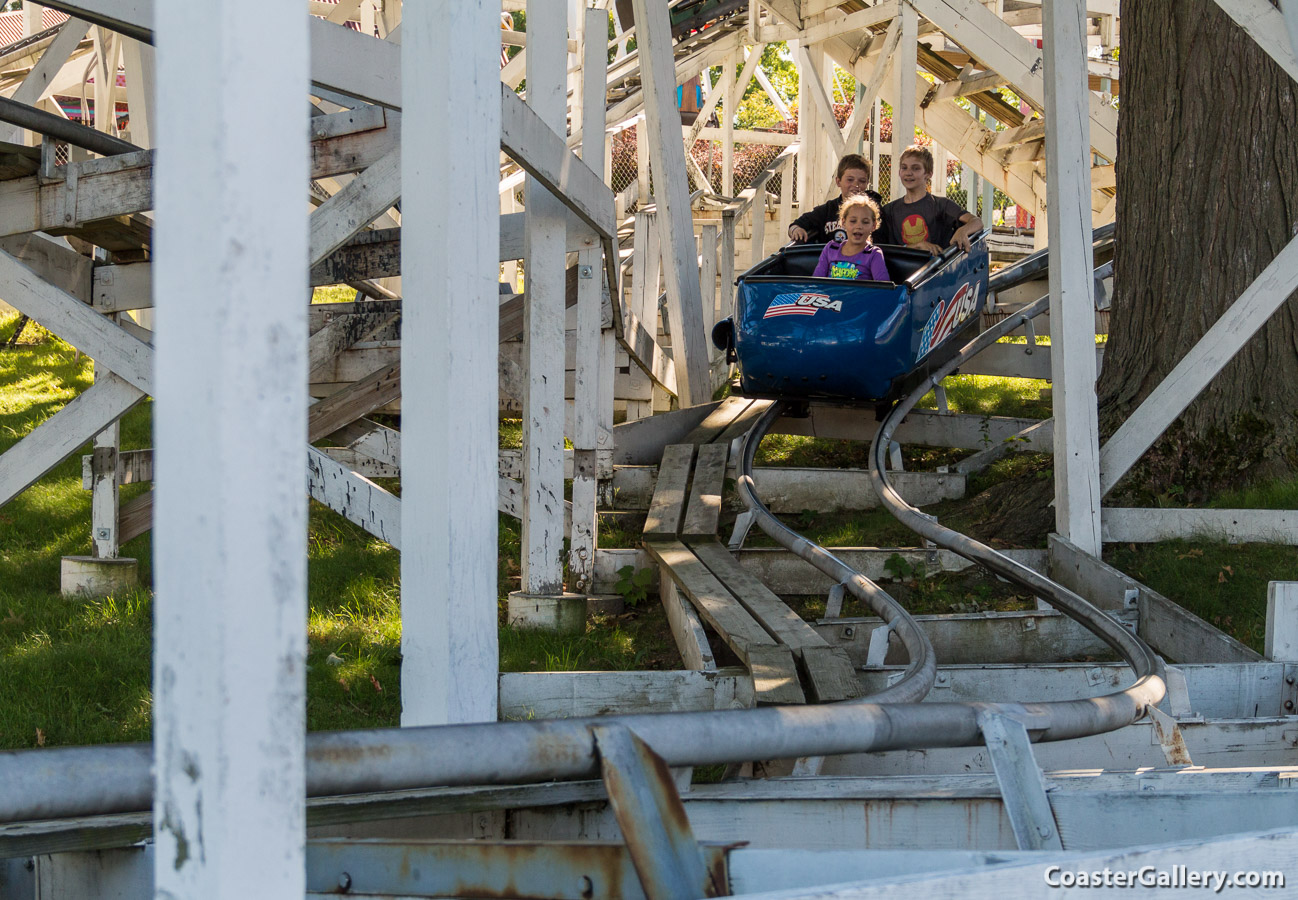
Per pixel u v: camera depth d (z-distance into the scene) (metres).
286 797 1.66
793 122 24.45
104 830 2.73
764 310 8.78
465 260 3.33
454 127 3.26
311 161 5.43
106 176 5.74
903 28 14.55
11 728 4.70
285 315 1.62
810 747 2.71
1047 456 8.79
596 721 2.39
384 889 2.62
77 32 10.55
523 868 2.49
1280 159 7.79
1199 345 7.00
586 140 7.79
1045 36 6.93
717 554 6.91
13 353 12.89
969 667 5.14
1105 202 17.47
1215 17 8.05
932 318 9.05
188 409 1.62
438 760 2.16
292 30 1.61
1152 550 6.98
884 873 2.38
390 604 6.54
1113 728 3.78
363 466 8.08
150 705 5.02
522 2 17.27
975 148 18.25
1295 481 7.43
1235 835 2.34
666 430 9.82
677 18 19.41
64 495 8.49
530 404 6.29
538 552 6.35
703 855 2.41
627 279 14.47
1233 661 5.41
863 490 8.42
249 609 1.61
